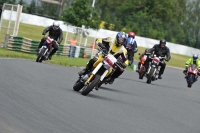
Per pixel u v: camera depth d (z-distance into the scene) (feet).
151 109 143.74
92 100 136.67
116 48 143.13
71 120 101.65
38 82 153.07
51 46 247.50
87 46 473.67
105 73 141.69
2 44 331.98
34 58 268.82
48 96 127.34
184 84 318.65
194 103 186.09
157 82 290.56
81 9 480.64
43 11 655.35
